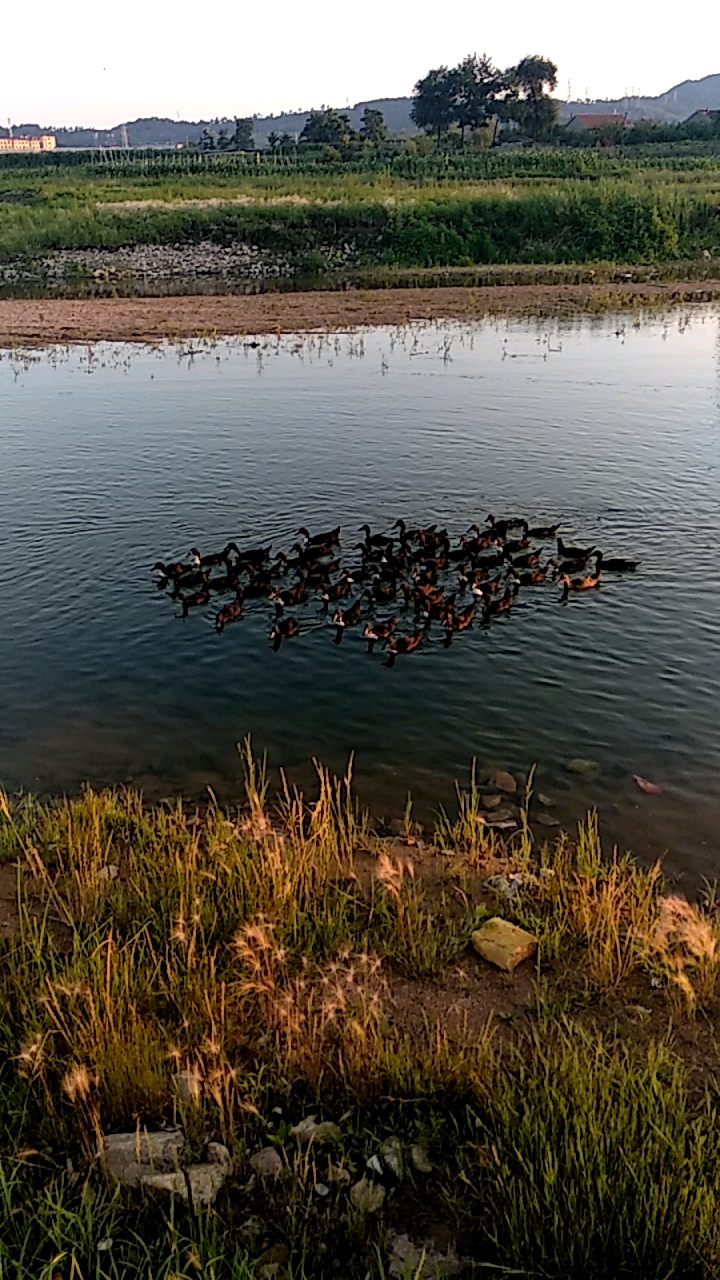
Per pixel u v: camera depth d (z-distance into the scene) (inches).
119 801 531.2
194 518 946.7
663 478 1034.7
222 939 414.6
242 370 1569.9
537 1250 276.4
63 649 706.8
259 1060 349.4
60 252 2600.9
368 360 1631.4
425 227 2640.3
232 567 806.5
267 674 668.7
